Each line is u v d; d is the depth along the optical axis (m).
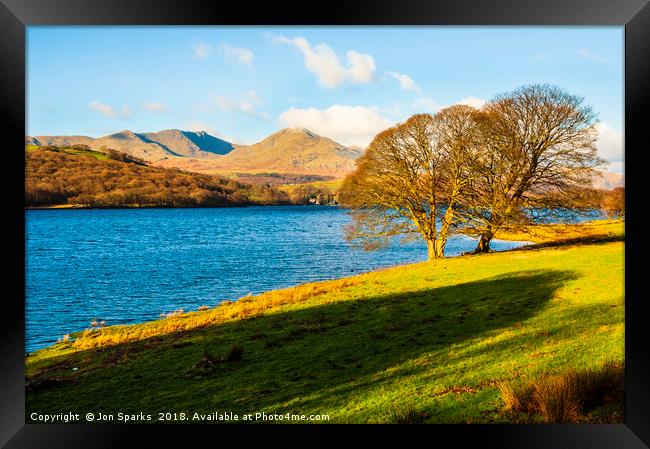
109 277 39.50
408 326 16.39
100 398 12.34
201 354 15.02
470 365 12.00
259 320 18.84
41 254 54.34
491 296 19.52
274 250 53.50
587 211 30.94
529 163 30.97
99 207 134.50
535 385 9.62
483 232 32.38
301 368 13.23
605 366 10.15
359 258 44.72
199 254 52.16
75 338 19.89
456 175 31.73
